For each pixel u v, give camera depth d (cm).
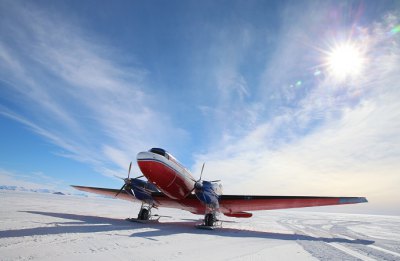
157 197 1695
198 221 2055
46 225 981
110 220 1435
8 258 501
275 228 1800
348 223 3262
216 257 648
